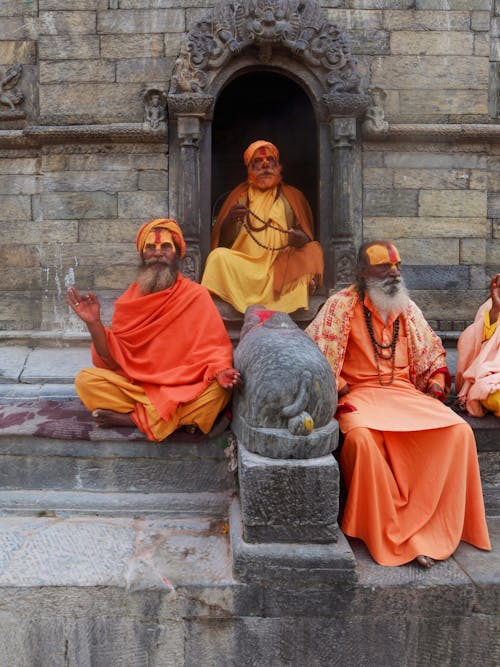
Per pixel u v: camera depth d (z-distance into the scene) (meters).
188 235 5.06
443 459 2.89
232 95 6.76
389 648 2.56
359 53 5.14
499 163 5.33
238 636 2.54
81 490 3.27
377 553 2.72
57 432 3.20
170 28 5.08
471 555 2.82
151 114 5.04
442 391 3.38
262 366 2.74
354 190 5.21
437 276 5.28
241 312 4.78
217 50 4.92
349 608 2.53
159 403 3.08
